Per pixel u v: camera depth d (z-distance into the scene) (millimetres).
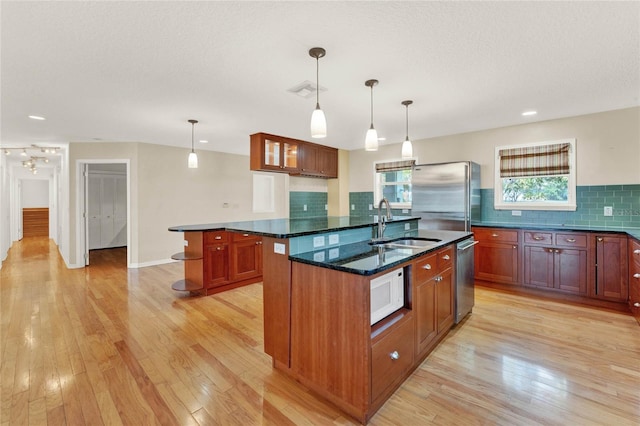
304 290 1918
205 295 3793
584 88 2836
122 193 8055
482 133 4461
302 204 6250
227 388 1945
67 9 1645
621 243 3123
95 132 4512
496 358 2281
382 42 2018
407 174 5523
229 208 6398
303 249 2123
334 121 3961
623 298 3119
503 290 3904
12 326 2871
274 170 4875
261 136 4625
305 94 2967
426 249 2227
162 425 1624
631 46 2064
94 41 1983
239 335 2705
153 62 2289
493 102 3227
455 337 2625
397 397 1848
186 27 1837
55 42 1988
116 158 5242
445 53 2170
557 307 3314
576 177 3746
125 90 2838
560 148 3832
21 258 6215
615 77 2584
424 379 2027
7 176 6930
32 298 3684
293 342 2008
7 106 3264
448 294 2629
